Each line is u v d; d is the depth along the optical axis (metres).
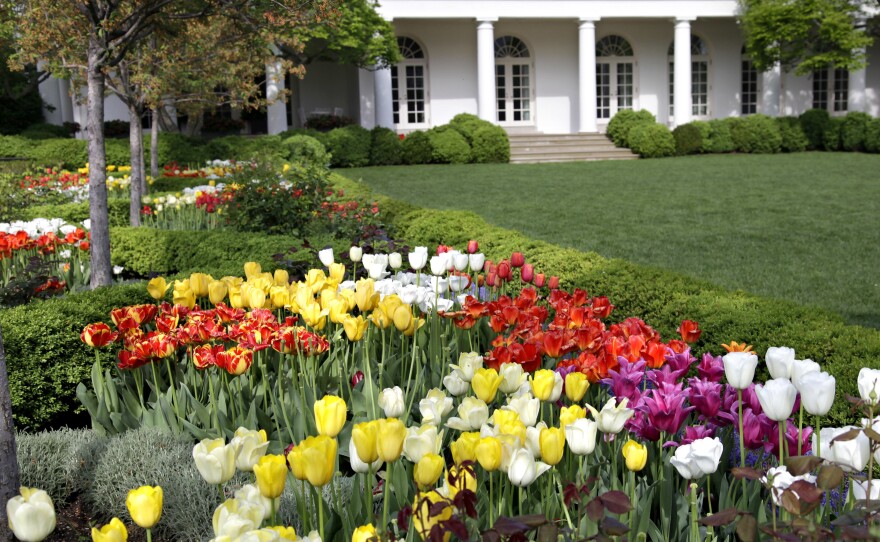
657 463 2.68
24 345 4.28
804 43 25.62
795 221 11.41
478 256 4.46
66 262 7.21
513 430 2.13
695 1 26.33
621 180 17.55
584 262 6.08
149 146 20.23
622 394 2.70
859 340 3.90
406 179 18.73
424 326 4.20
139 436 3.54
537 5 25.58
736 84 29.06
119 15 7.42
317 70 26.97
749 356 2.27
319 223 8.75
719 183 16.61
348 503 2.65
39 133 22.80
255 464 2.04
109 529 1.78
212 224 10.10
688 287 5.12
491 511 2.14
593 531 2.24
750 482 2.51
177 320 3.88
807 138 26.03
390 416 2.45
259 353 3.76
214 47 11.48
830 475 1.81
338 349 4.04
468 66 27.59
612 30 28.16
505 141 23.41
